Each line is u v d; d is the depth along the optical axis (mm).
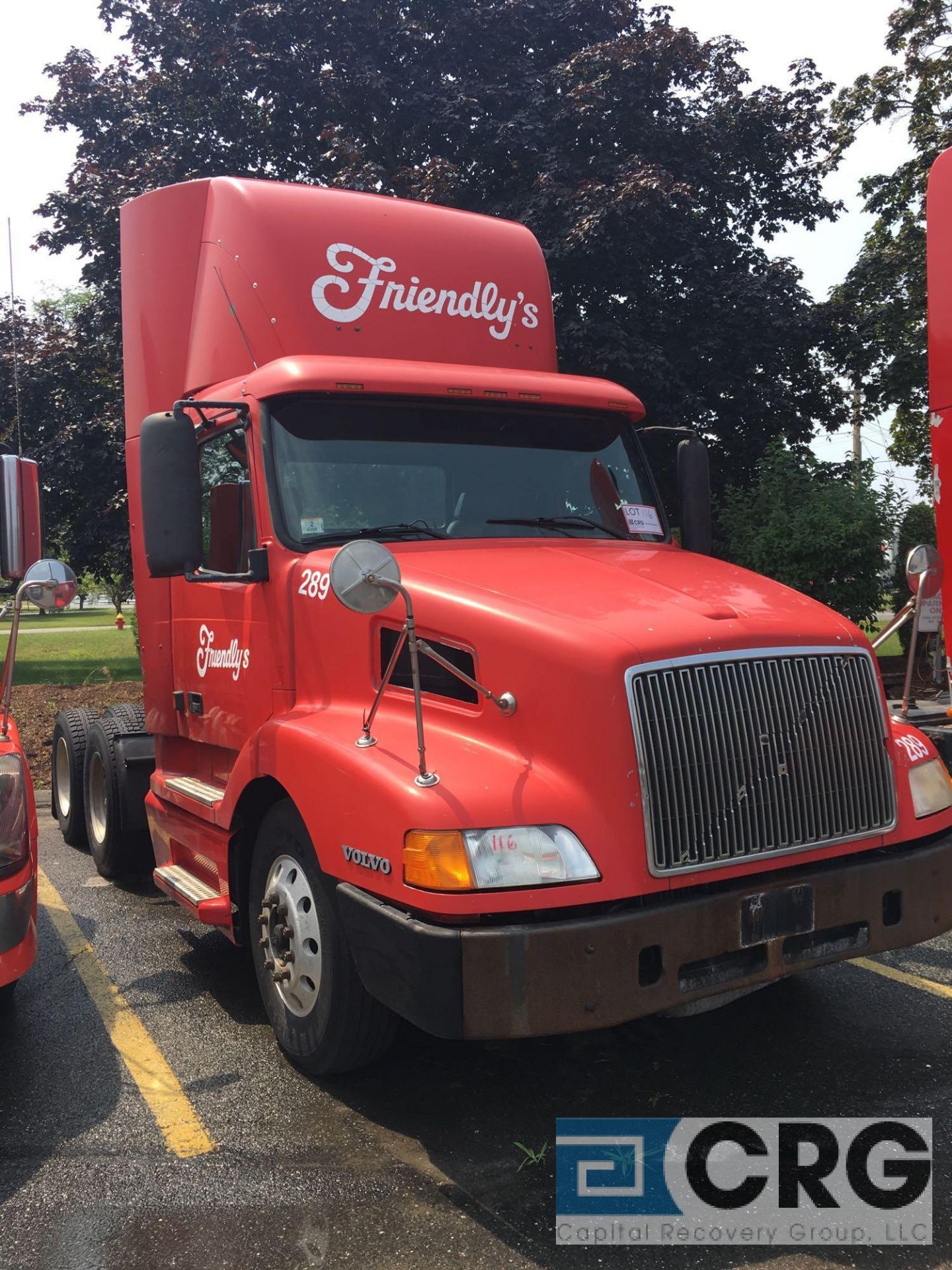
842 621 3998
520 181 16688
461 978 3223
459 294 5695
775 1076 4117
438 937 3242
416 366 4949
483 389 4965
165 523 4492
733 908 3488
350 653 4223
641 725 3428
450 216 5957
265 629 4758
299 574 4504
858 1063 4219
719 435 17344
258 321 5277
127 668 22062
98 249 17969
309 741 3918
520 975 3207
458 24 16891
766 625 3752
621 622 3627
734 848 3545
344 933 3832
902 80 21094
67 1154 3625
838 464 16531
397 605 4047
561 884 3301
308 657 4465
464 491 4895
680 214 16484
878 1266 2986
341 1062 3951
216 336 5504
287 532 4629
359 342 5340
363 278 5430
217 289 5543
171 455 4516
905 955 5465
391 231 5633
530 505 4992
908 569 5207
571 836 3379
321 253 5371
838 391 18688
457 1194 3354
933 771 4160
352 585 3434
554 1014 3232
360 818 3572
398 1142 3676
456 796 3377
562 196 14992
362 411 4848
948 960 5391
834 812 3768
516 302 5914
